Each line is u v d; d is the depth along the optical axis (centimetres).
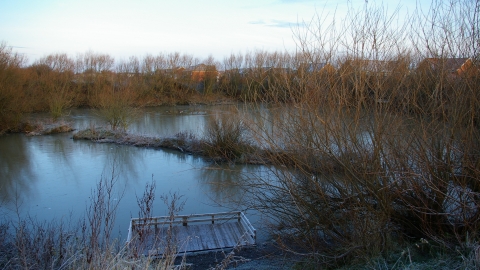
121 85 3800
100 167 1662
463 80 498
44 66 4159
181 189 1325
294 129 587
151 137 2191
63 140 2305
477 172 473
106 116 2508
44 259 504
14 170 1608
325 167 575
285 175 601
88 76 4025
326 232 586
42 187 1370
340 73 560
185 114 3431
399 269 479
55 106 2852
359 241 546
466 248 472
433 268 455
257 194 732
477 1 490
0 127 2503
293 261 622
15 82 2627
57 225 898
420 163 517
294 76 611
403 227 571
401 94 531
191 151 1923
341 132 545
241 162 1418
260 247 794
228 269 688
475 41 496
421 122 508
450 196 494
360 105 535
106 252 435
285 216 645
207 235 859
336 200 587
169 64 4353
